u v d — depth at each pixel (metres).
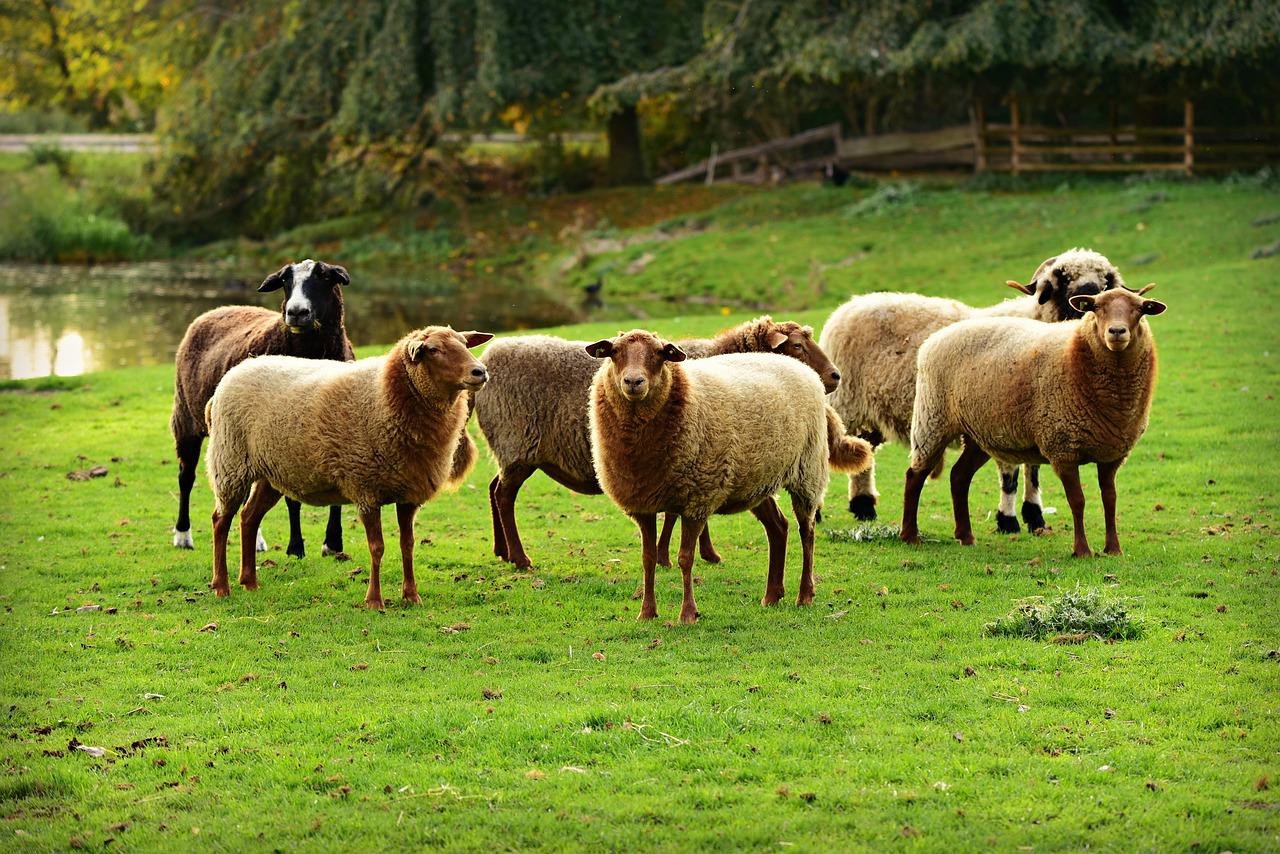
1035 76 39.31
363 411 9.62
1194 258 27.91
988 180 38.34
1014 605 9.40
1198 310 22.77
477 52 41.03
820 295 29.48
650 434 8.76
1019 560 10.88
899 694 7.60
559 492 14.94
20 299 34.78
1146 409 10.59
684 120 48.06
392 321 30.56
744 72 39.31
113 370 23.31
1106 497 10.94
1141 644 8.41
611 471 9.02
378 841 5.99
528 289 35.97
